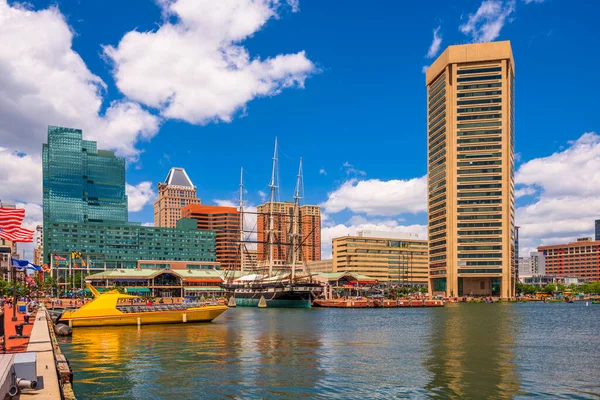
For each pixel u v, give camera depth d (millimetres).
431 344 56125
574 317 108375
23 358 20656
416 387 33312
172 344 55688
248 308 157875
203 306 87812
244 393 31484
